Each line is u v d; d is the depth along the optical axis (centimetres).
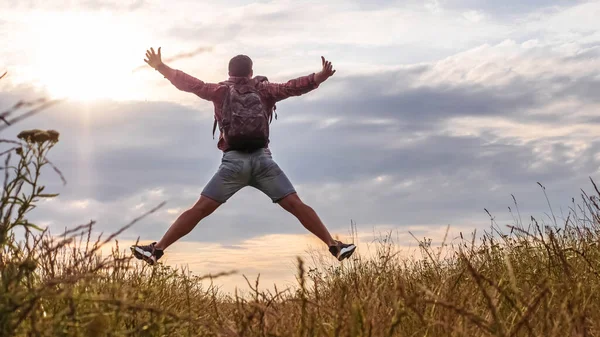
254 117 600
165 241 575
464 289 372
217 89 613
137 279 453
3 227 279
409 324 336
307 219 604
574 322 291
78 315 272
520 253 534
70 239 285
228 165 605
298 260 285
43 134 288
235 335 297
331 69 609
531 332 278
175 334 345
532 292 369
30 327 259
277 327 313
